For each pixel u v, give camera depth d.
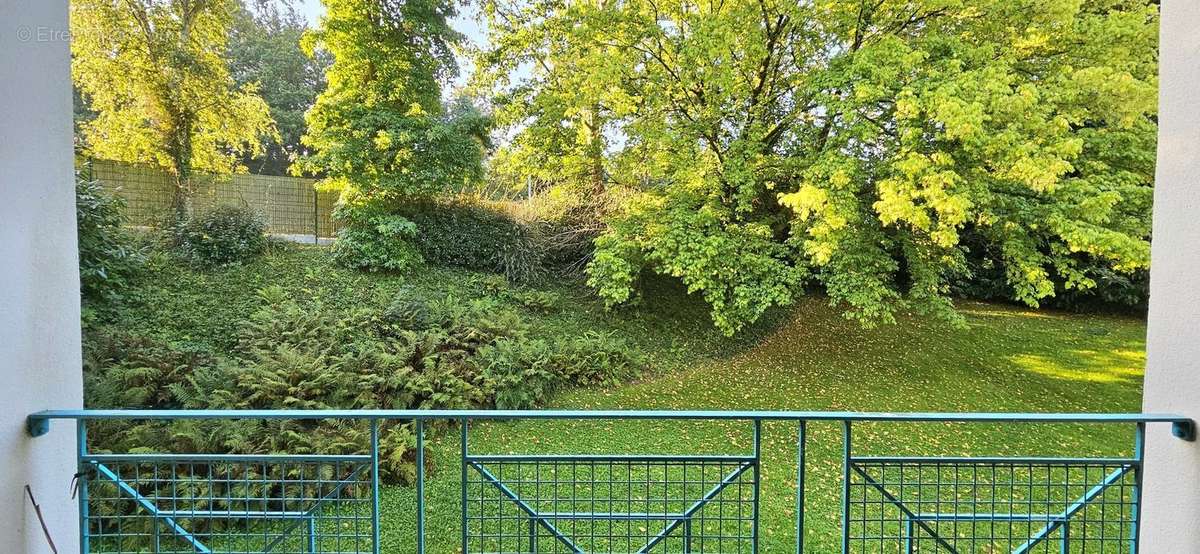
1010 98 4.22
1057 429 5.19
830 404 5.89
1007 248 5.37
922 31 5.57
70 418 1.58
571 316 7.37
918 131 4.53
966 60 4.92
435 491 3.79
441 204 8.30
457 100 8.84
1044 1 4.73
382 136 7.25
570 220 8.38
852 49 5.85
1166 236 1.60
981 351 7.66
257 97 8.59
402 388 4.89
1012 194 5.26
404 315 6.00
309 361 4.75
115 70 7.14
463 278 7.70
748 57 6.13
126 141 7.45
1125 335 8.50
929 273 5.96
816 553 3.16
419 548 1.74
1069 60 4.98
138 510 2.20
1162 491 1.61
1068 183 4.84
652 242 6.44
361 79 7.61
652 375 6.45
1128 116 4.57
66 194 1.62
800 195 5.03
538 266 8.13
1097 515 2.32
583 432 4.93
